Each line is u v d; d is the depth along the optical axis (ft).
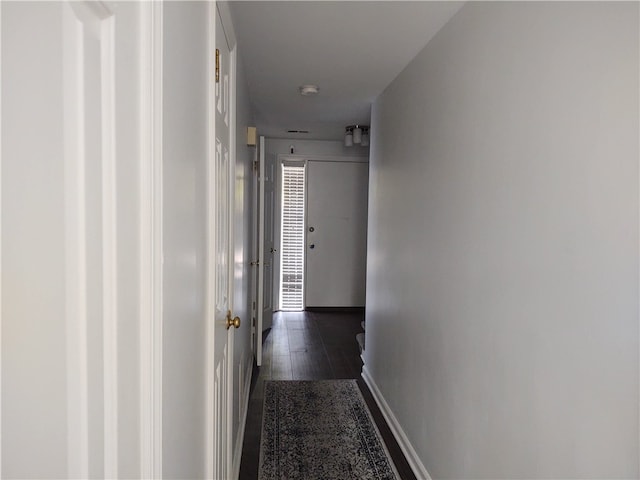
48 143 1.32
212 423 4.35
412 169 8.56
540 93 4.44
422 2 6.23
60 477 1.42
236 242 7.16
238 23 7.09
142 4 2.07
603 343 3.60
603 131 3.60
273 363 13.76
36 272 1.26
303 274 20.59
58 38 1.36
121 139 1.85
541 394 4.41
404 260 9.02
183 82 2.96
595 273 3.69
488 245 5.49
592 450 3.73
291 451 8.63
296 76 9.92
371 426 9.76
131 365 2.03
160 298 2.31
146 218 2.12
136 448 2.12
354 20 6.93
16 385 1.19
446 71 6.91
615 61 3.48
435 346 7.25
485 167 5.58
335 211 20.43
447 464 6.70
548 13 4.30
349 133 16.51
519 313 4.81
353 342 16.05
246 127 10.05
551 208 4.26
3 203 1.12
